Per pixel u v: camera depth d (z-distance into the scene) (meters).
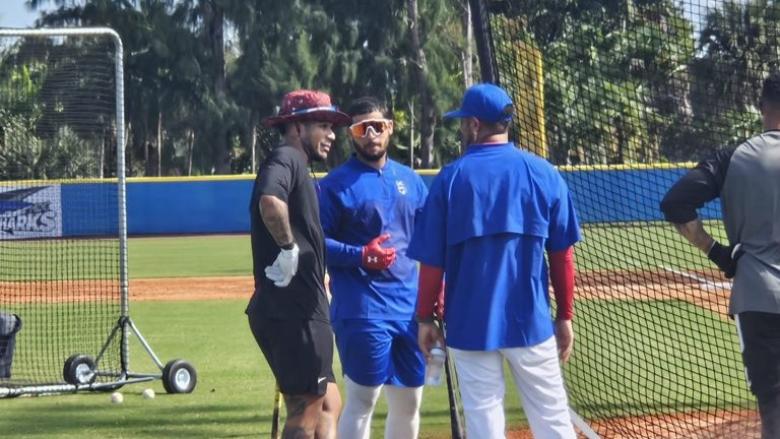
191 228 43.75
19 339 14.95
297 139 6.68
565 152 8.33
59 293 20.11
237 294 21.25
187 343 14.57
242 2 59.06
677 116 8.34
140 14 60.81
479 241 5.85
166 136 64.94
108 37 12.12
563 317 6.12
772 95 5.99
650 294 12.48
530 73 8.04
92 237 17.31
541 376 5.89
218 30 61.69
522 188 5.88
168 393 11.11
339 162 56.31
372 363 7.18
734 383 9.95
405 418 7.45
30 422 9.76
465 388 5.92
